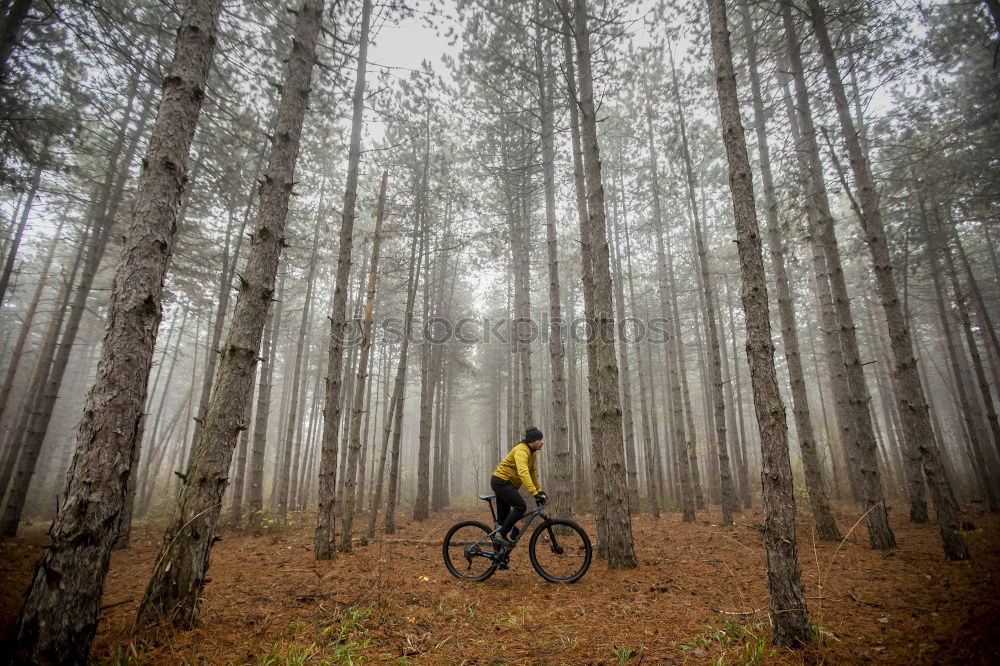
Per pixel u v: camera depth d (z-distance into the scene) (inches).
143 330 131.6
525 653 133.3
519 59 442.9
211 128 421.7
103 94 390.3
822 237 329.4
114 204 423.5
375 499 389.1
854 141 301.0
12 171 316.5
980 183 446.9
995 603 149.9
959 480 680.4
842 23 337.4
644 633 147.9
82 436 121.0
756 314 153.8
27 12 291.0
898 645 130.0
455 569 226.7
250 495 457.4
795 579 135.1
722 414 406.6
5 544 319.6
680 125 505.7
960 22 406.0
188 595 151.5
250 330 180.5
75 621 111.0
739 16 442.0
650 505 633.6
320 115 452.8
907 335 260.8
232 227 509.7
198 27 160.4
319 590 197.8
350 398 685.9
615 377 257.1
